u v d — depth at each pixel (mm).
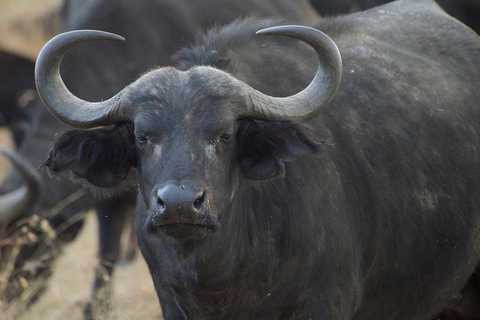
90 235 38219
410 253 19531
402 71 20391
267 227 17609
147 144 16031
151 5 31828
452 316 23406
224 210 16266
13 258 26844
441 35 21922
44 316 29062
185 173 15180
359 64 19922
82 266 30656
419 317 20656
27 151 29891
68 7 37750
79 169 17391
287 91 18391
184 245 16609
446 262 20156
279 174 16781
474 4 36344
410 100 19984
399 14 22359
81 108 16859
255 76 18266
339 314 17984
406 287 19859
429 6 23109
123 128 17109
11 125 44469
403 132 19531
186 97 16016
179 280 17688
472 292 22750
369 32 21125
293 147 16578
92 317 28328
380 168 19016
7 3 46844
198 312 18141
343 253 17984
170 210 14812
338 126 18766
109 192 17812
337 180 18266
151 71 16828
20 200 26531
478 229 20781
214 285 17422
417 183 19453
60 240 29188
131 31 31438
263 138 16750
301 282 17719
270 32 16109
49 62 16781
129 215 33219
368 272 19094
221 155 15984
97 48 30984
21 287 27406
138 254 36500
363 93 19453
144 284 31438
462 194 20219
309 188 17688
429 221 19672
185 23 31984
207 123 15820
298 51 19438
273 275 17719
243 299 17844
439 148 19984
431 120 20062
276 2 34188
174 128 15758
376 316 19922
